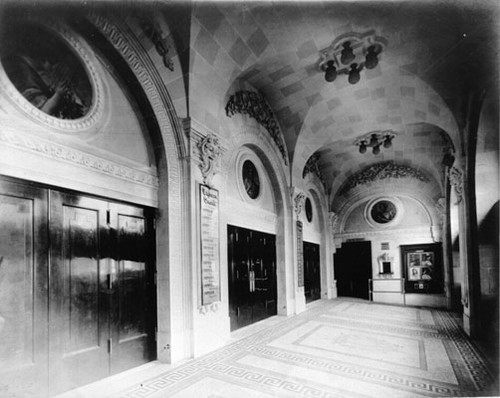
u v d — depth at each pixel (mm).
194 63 5645
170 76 5445
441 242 13023
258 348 5871
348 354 5516
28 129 3604
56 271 3896
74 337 4043
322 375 4527
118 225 4801
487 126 6137
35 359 3596
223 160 6828
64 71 4121
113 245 4688
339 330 7422
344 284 15125
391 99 8570
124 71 4871
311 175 12875
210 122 6250
